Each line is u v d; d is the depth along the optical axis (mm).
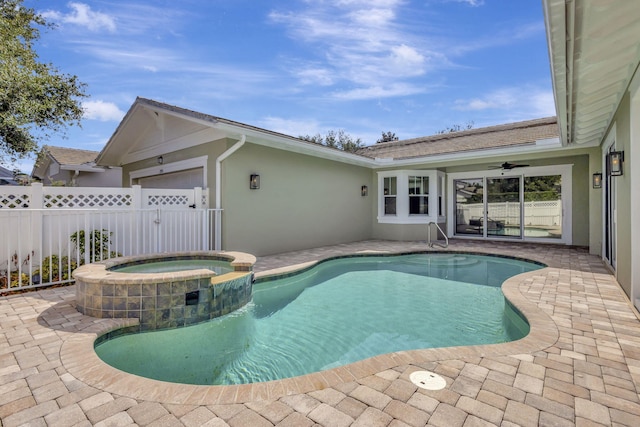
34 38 11844
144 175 10789
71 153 16266
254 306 5191
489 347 3072
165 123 9516
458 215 13125
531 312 4035
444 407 2186
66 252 6164
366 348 3861
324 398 2287
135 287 3820
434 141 13930
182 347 3883
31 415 2104
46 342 3164
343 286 6582
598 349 3033
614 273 6176
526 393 2348
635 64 3783
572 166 10453
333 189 10922
